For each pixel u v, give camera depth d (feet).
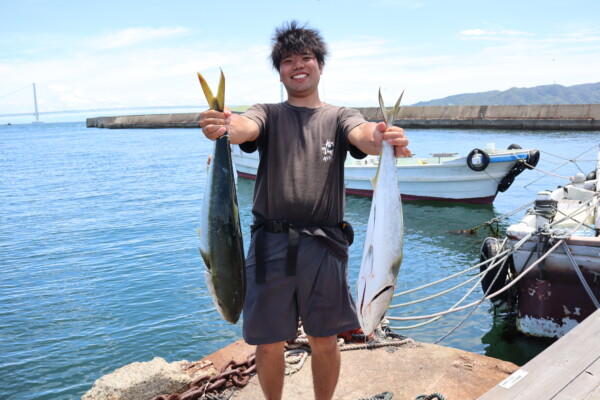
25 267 35.76
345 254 9.25
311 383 12.46
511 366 13.08
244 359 13.79
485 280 26.17
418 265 35.32
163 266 35.35
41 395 19.54
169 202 62.23
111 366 21.65
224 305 8.58
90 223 50.42
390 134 7.88
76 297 29.63
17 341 23.98
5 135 329.72
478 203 56.18
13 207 60.64
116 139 210.38
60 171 99.96
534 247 22.53
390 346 14.37
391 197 8.07
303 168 8.83
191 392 12.12
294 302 9.03
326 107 9.28
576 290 21.40
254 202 9.29
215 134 7.72
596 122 133.59
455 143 115.96
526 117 151.23
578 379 9.23
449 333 22.59
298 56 8.93
